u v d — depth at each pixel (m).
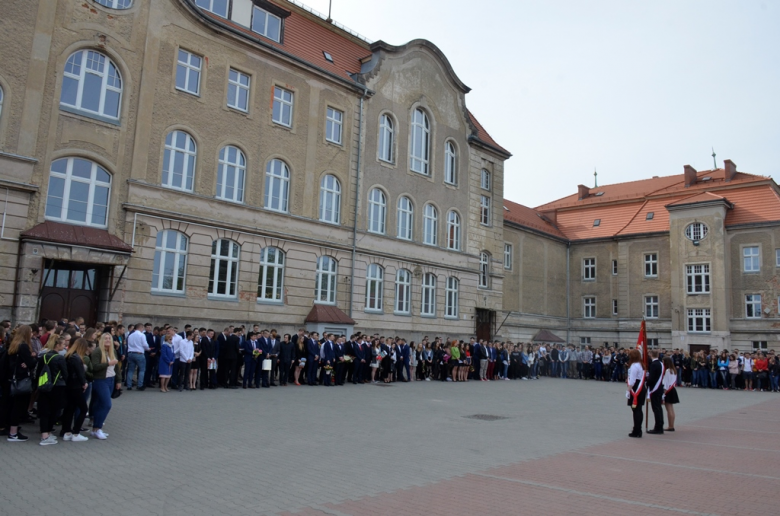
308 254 27.73
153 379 19.55
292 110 27.97
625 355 36.38
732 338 44.94
